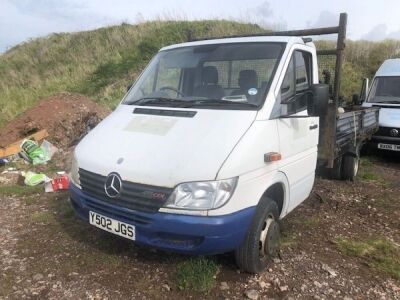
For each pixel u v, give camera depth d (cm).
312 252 452
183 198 323
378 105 1036
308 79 482
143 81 489
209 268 383
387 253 461
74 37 2303
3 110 1496
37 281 379
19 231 489
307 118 463
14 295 357
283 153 402
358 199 658
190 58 468
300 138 445
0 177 718
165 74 473
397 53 2197
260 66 421
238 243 344
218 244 328
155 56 518
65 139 964
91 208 376
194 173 324
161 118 395
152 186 331
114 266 402
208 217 321
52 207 570
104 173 358
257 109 380
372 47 2270
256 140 357
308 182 488
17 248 442
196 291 363
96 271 395
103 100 1543
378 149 995
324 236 500
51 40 2336
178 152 342
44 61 2130
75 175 398
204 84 438
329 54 609
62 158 848
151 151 352
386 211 607
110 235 466
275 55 425
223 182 324
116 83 1719
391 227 547
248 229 354
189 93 438
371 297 373
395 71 1092
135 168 342
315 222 539
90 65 1970
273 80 403
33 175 684
